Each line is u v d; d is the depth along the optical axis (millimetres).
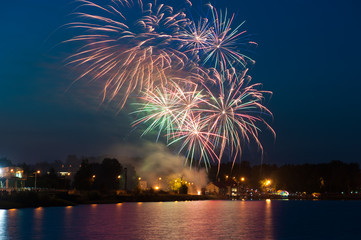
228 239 50500
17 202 111000
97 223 67125
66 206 119188
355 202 199875
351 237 57594
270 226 68000
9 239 49281
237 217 84562
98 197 148750
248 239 51094
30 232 55188
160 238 50531
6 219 73062
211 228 61812
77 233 54375
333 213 109000
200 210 106750
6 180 143125
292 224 73500
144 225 64875
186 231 57594
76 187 159375
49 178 169125
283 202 189000
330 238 56375
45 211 94938
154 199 171375
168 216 83812
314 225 73312
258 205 147250
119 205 129750
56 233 54281
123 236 51938
